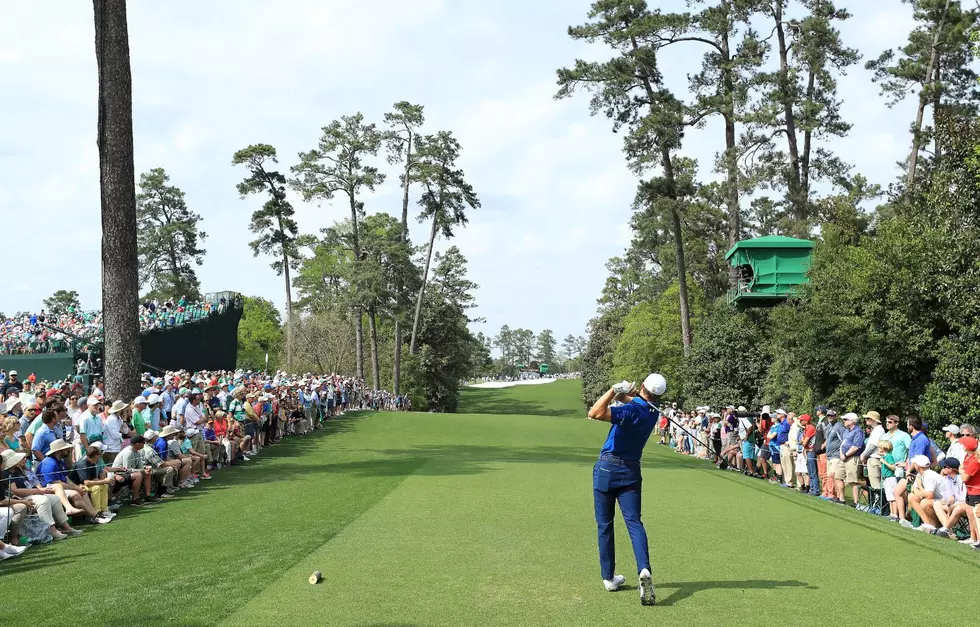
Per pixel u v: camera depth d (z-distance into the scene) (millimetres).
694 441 30297
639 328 58406
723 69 40094
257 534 10047
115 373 17812
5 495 10594
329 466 20141
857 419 15188
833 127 41594
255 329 90375
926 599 6879
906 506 13562
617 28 42000
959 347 20984
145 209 74875
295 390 31328
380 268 61719
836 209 37281
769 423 20781
